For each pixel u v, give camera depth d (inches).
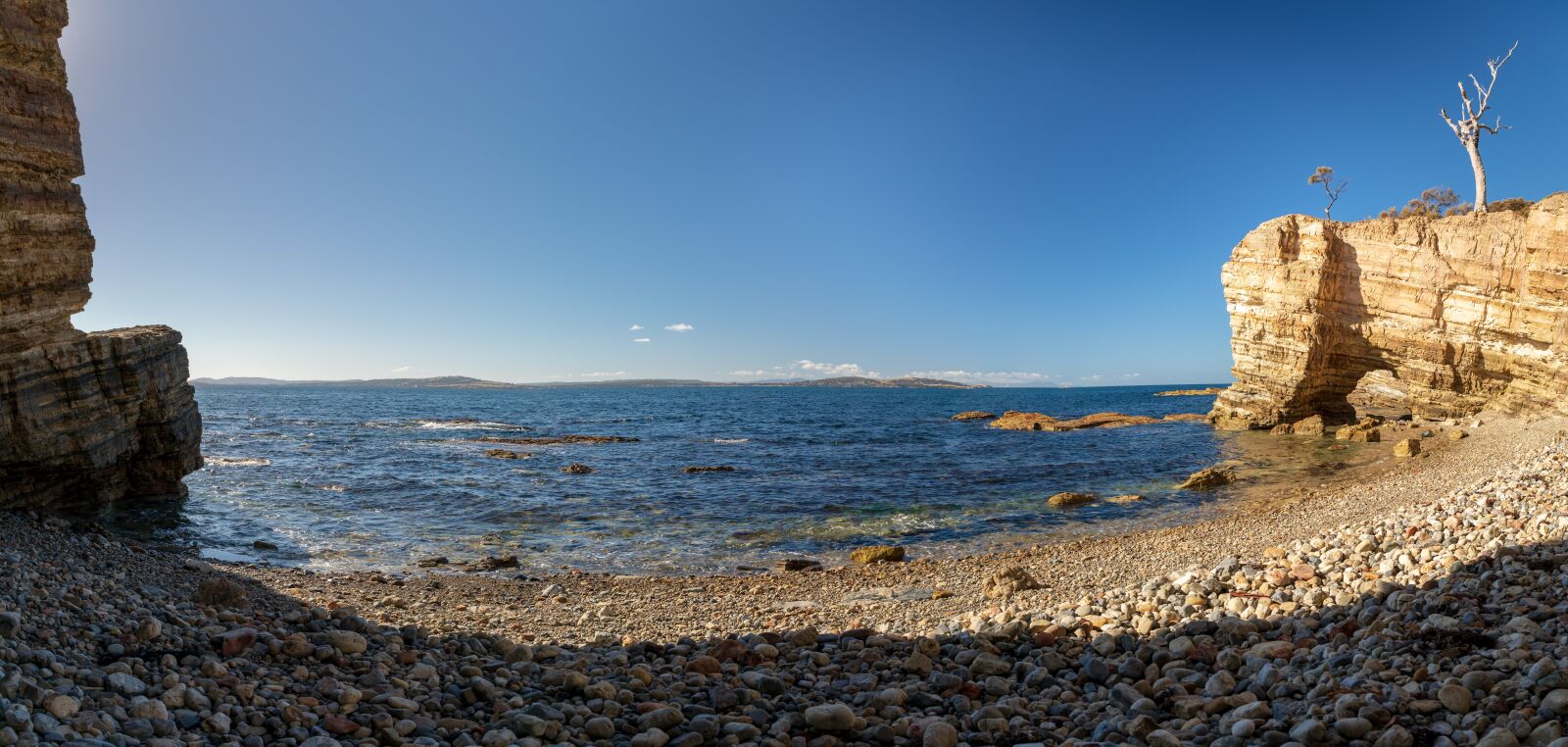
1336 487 1214.9
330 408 5103.3
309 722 245.3
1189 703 262.8
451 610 574.2
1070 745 234.4
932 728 246.8
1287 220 2354.8
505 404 6259.8
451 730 254.7
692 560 866.8
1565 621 274.5
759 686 312.3
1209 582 424.5
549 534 1000.9
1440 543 439.2
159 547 802.2
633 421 3806.6
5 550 482.9
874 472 1638.8
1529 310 1841.8
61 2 713.0
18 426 711.1
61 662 259.0
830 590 694.5
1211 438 2293.3
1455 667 249.6
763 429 3102.9
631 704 291.6
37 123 703.7
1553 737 194.2
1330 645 298.5
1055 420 3095.5
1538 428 1578.5
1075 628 378.9
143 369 898.1
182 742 215.0
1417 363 2114.9
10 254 682.8
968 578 720.3
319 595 590.6
